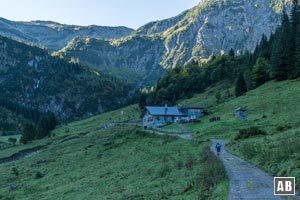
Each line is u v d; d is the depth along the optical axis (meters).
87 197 50.56
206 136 92.38
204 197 30.83
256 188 30.98
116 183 55.62
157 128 129.12
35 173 84.69
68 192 58.16
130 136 108.50
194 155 63.91
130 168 67.06
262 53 181.00
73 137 148.62
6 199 64.75
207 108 147.88
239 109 105.88
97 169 74.44
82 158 92.00
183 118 143.50
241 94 151.75
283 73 137.62
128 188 48.84
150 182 49.03
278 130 72.19
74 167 82.56
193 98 193.50
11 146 164.25
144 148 88.00
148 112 151.00
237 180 34.88
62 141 145.25
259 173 38.19
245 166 43.59
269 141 57.09
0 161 129.12
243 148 55.88
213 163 44.66
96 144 108.31
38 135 177.12
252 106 114.50
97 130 155.00
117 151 92.25
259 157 46.31
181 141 88.44
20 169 93.81
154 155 75.12
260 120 93.62
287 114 89.25
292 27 149.62
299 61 128.88
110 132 127.75
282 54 137.88
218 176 36.81
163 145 87.50
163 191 39.31
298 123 73.38
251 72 155.00
